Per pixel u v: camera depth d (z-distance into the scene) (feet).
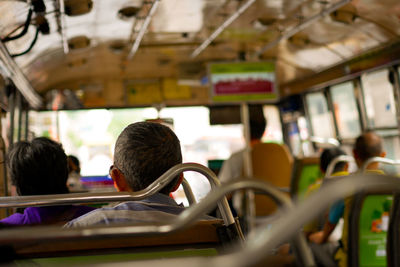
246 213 18.44
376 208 9.55
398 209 6.45
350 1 23.18
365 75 31.22
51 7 20.20
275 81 29.66
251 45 34.68
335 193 2.22
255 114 23.58
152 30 29.55
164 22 27.84
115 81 43.39
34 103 31.35
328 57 33.78
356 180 2.31
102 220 5.70
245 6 24.39
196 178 9.18
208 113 36.96
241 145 40.63
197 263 2.18
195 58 38.32
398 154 29.35
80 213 7.95
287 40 32.45
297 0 24.12
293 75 40.57
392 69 28.32
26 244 4.49
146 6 24.11
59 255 4.67
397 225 6.48
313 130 39.81
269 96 29.58
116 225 3.13
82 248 4.74
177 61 38.99
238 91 29.32
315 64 36.11
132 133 6.55
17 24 20.30
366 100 31.63
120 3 23.22
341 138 35.73
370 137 13.56
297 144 41.96
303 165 19.48
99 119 34.35
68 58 33.58
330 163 16.15
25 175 8.26
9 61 18.06
